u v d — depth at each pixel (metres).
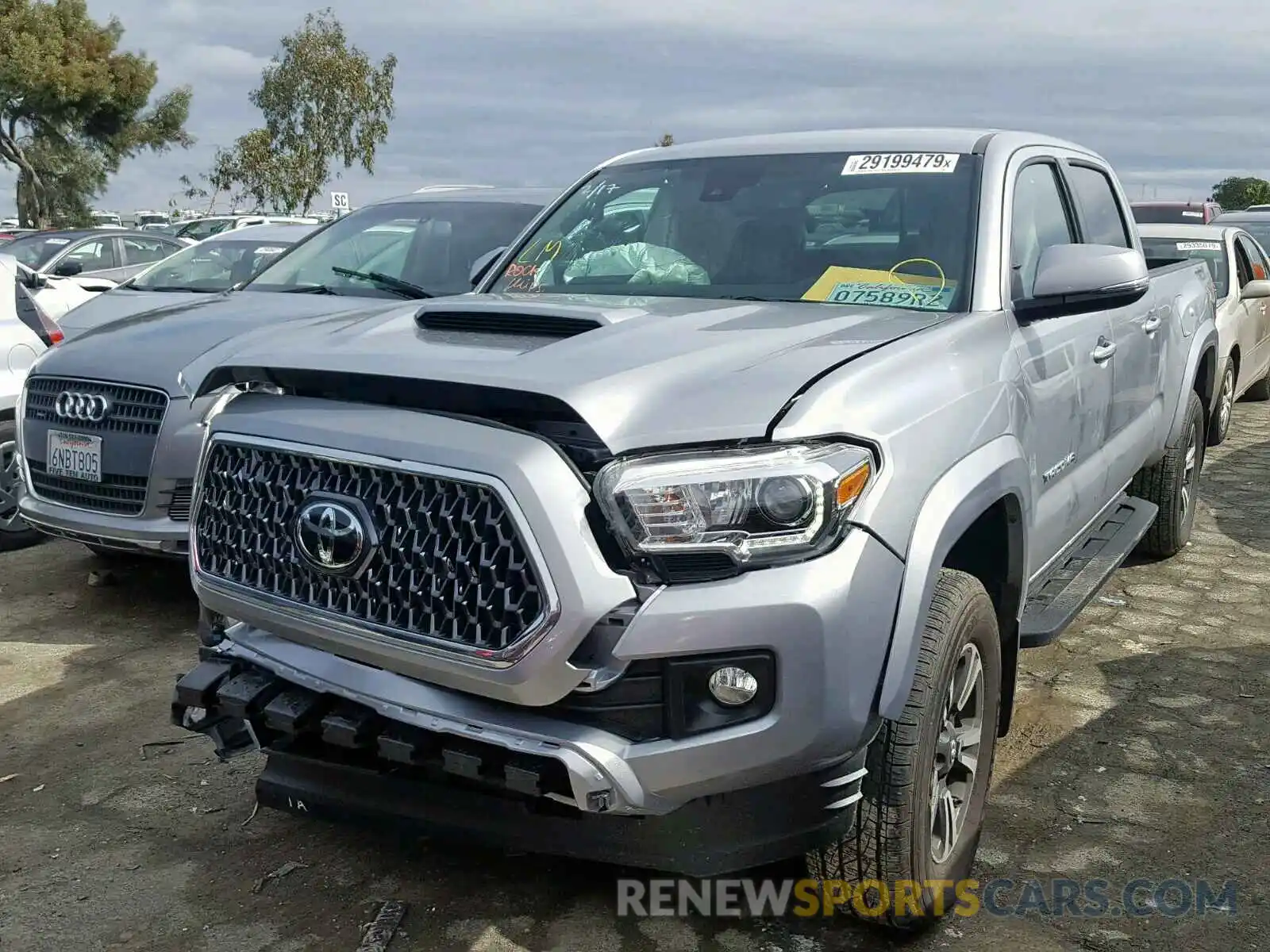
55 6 44.16
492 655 2.39
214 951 2.92
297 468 2.74
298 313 5.68
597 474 2.40
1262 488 8.22
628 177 4.34
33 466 5.40
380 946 2.92
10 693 4.56
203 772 3.90
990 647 3.05
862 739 2.49
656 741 2.42
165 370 5.01
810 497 2.40
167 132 48.03
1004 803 3.66
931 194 3.71
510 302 3.24
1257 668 4.80
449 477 2.45
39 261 13.77
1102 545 4.56
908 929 2.90
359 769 2.82
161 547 5.00
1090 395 4.05
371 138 46.50
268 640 2.89
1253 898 3.13
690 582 2.39
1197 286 6.14
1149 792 3.72
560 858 3.32
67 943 2.96
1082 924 3.02
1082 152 4.83
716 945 2.94
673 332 2.89
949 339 3.06
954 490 2.74
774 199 3.92
